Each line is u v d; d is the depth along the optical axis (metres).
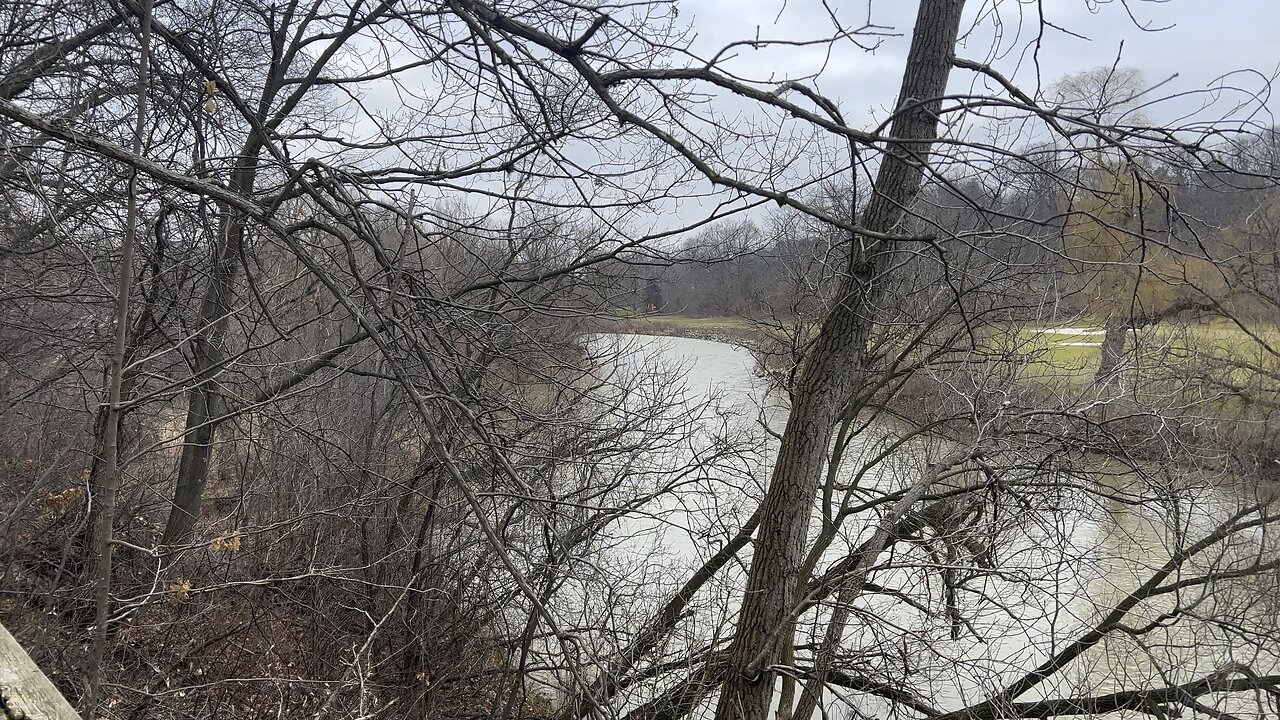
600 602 8.27
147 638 6.58
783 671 6.66
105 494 3.83
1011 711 7.04
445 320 5.69
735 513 9.50
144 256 5.79
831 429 7.08
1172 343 10.88
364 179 4.85
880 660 8.22
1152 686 8.19
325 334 8.38
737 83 3.76
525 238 7.02
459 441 5.76
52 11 5.50
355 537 8.76
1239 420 11.47
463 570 8.59
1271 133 3.66
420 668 8.24
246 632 6.96
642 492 9.11
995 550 7.67
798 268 10.09
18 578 5.71
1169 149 3.84
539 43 4.02
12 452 6.68
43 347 6.27
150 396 4.06
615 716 5.09
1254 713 7.59
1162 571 7.79
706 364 20.83
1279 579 7.56
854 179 4.13
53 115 5.30
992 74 4.54
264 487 8.19
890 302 9.12
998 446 7.54
